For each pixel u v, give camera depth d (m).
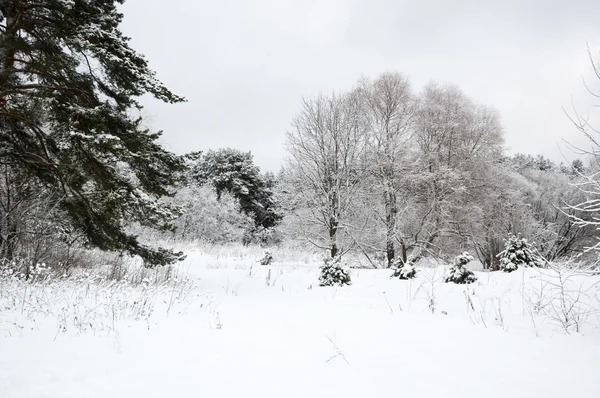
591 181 5.12
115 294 7.06
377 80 22.27
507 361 3.86
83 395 2.93
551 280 8.41
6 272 7.00
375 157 21.30
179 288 9.28
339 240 20.33
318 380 3.31
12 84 8.69
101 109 8.91
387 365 3.73
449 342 4.65
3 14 8.88
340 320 6.06
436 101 23.25
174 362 3.82
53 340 4.30
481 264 27.34
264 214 45.38
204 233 30.88
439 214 21.27
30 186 9.83
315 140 20.55
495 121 23.55
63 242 10.33
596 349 4.30
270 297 9.06
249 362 3.85
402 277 11.92
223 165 42.84
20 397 2.85
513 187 27.34
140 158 9.89
